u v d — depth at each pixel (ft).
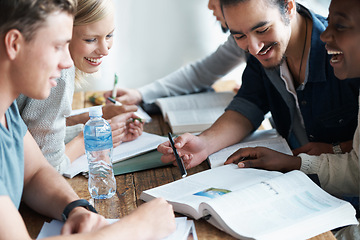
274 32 4.97
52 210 4.06
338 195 5.06
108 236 3.34
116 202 4.53
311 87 5.86
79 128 6.15
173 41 10.41
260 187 4.13
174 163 5.33
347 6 4.41
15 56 3.34
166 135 6.60
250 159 5.23
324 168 5.04
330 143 6.06
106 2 5.08
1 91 3.48
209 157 5.50
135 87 10.66
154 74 10.62
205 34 10.41
